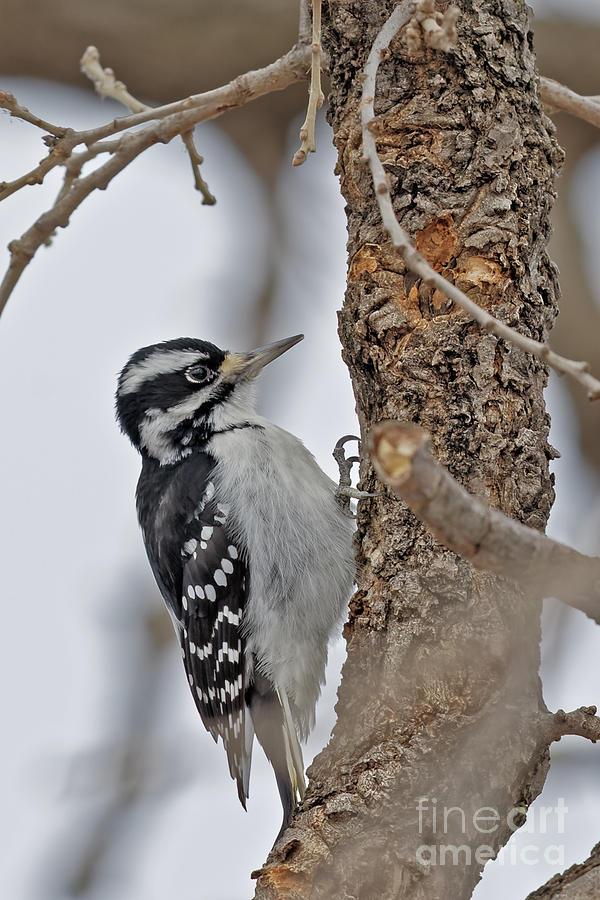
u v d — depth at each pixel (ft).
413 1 25.72
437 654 26.17
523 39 29.17
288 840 25.11
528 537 20.12
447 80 28.45
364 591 28.71
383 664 27.04
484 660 25.76
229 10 57.67
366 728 26.40
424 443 18.90
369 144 25.36
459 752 25.13
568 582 20.44
